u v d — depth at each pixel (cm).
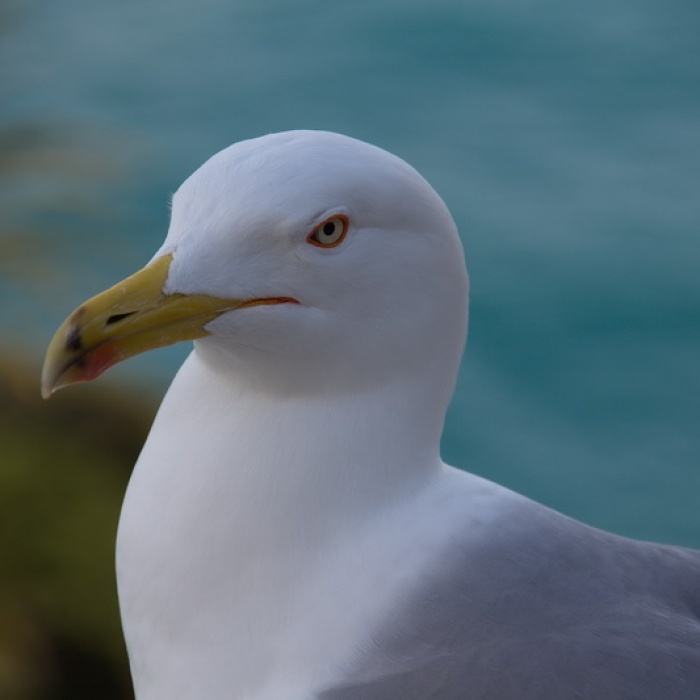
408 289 474
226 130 2477
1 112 2481
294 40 2750
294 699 456
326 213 459
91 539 1153
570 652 453
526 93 2602
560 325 2036
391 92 2608
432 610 466
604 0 2873
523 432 1867
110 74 2633
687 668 449
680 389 1925
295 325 467
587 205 2270
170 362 1753
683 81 2628
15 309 1570
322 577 469
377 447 479
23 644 1090
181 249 465
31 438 1244
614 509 1738
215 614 469
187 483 475
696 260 2131
